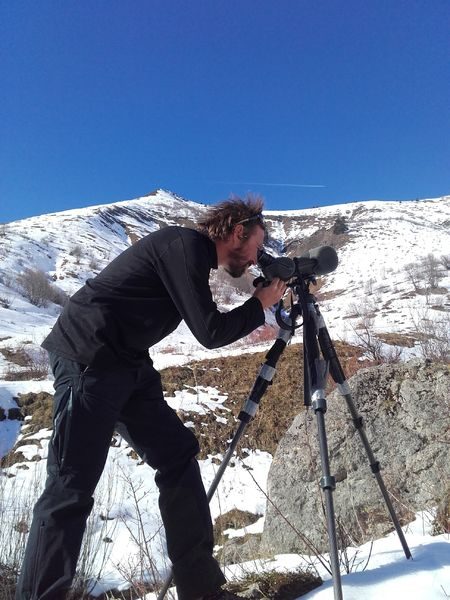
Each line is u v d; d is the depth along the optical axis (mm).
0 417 7875
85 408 2209
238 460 6789
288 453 4422
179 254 2260
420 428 4223
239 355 9828
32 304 28875
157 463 2500
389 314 17438
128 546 4508
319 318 2645
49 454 2223
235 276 2607
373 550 2986
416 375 4582
